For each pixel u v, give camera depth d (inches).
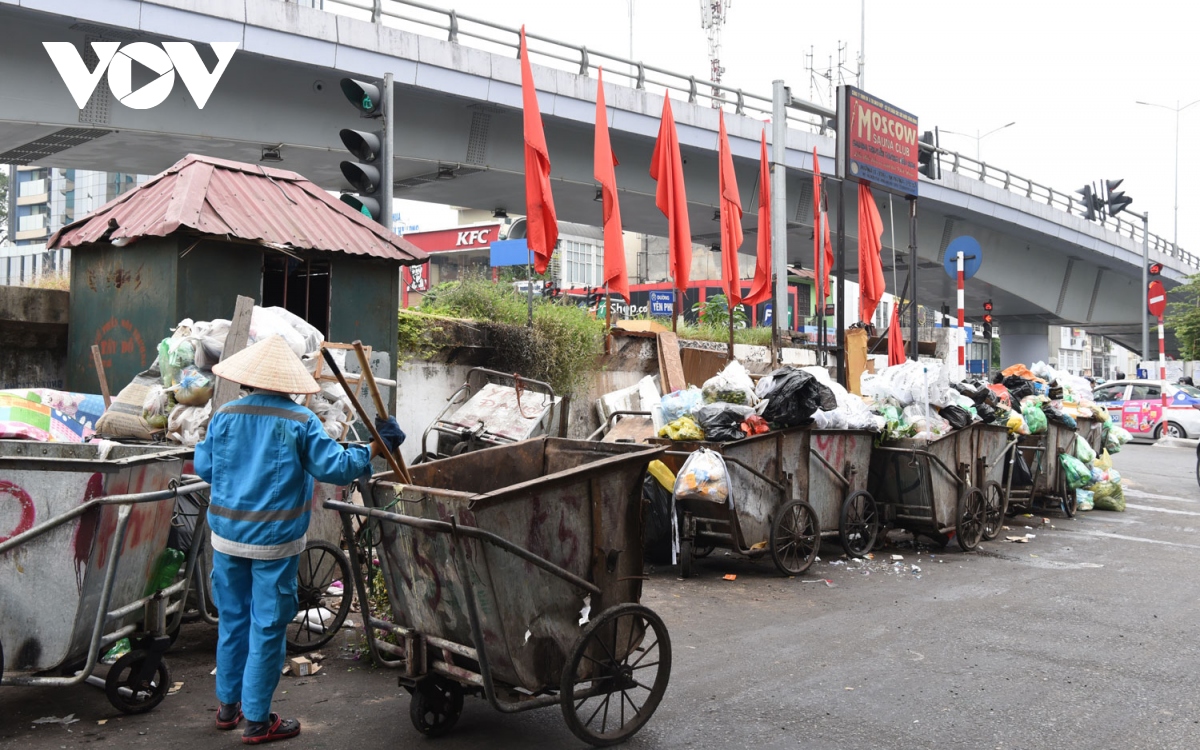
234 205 312.0
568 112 874.1
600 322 525.0
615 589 181.8
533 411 406.9
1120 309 1859.0
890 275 1491.1
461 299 483.5
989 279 1518.2
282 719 177.8
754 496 322.7
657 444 329.1
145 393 256.7
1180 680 216.8
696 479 305.7
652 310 1611.7
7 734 171.6
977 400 417.7
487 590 162.7
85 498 166.6
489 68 808.9
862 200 657.6
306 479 172.7
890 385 390.9
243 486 168.7
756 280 642.2
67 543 165.0
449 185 958.4
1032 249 1576.0
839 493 360.2
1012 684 212.4
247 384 169.2
